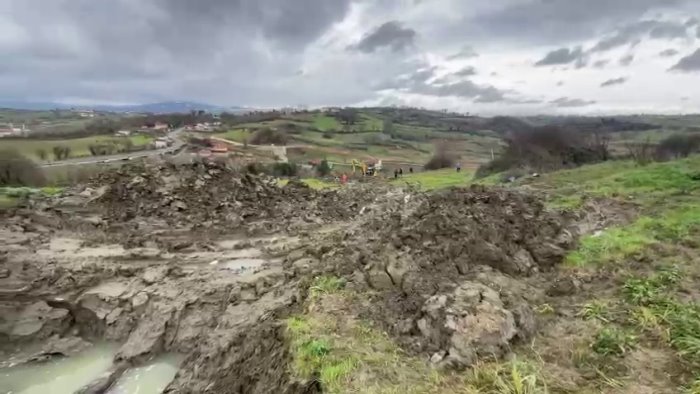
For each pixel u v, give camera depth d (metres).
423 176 46.81
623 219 16.47
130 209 20.66
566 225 14.79
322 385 7.26
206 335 11.67
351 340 8.60
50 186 31.92
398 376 7.43
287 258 15.83
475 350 7.99
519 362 7.60
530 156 37.72
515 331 8.55
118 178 22.45
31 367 11.94
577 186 23.41
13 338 12.76
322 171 55.00
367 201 26.58
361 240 14.00
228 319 11.82
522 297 10.19
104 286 14.20
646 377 7.23
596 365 7.62
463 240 11.92
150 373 11.49
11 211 19.25
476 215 13.19
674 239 13.63
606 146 37.53
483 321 8.48
